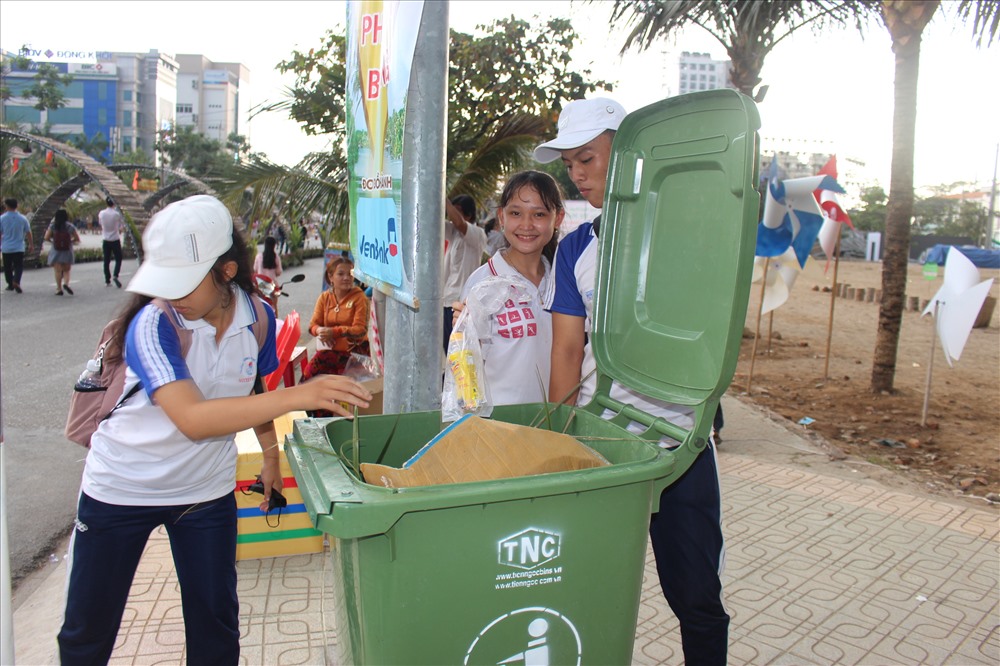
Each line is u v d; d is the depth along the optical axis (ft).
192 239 6.66
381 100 9.90
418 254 9.34
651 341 7.16
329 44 21.91
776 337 45.83
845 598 12.19
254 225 23.71
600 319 7.80
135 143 325.83
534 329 9.53
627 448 6.77
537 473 5.96
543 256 10.29
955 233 206.69
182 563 7.65
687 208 6.84
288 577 12.30
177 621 10.92
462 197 22.36
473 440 6.11
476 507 5.32
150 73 331.77
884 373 29.30
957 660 10.48
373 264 10.62
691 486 7.58
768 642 10.80
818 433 23.66
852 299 74.43
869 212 215.72
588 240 8.48
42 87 130.21
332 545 6.08
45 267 69.77
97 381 7.59
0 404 6.10
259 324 7.86
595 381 8.61
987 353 43.29
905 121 27.14
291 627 10.73
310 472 5.63
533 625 5.67
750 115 5.90
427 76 9.07
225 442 7.68
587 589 5.79
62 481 17.28
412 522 5.17
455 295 21.26
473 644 5.52
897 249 28.30
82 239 114.62
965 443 22.88
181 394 6.41
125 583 7.59
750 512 15.98
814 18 31.78
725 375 6.11
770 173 27.45
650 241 7.31
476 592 5.44
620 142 7.58
